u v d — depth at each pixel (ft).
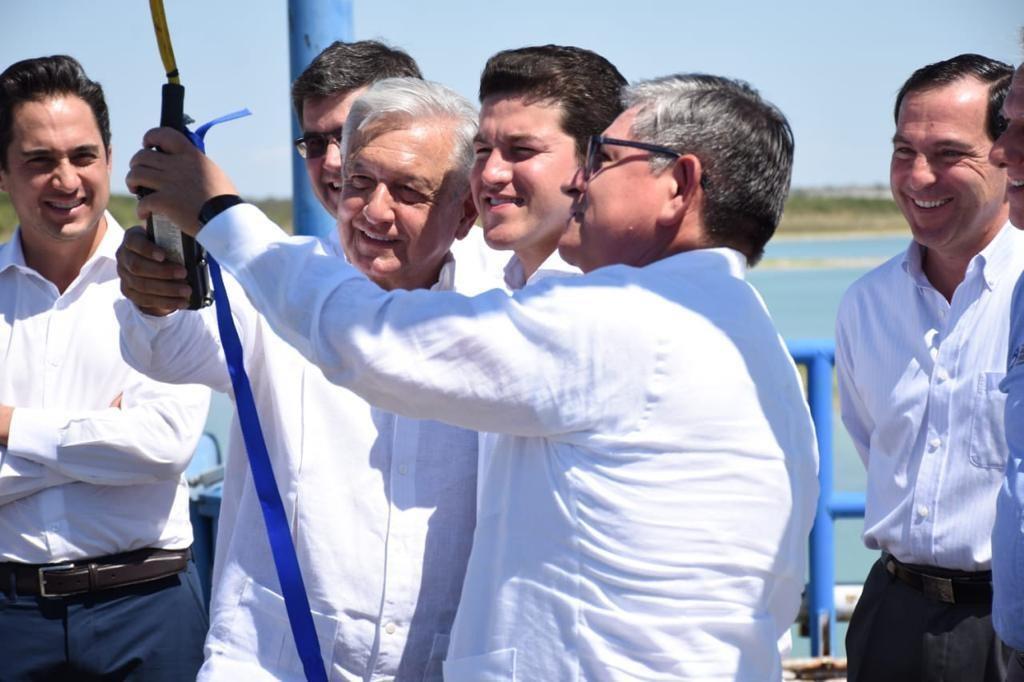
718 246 7.02
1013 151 8.76
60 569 10.85
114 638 11.03
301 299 6.50
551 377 6.33
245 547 8.57
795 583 6.93
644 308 6.45
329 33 14.01
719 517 6.44
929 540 10.56
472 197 9.02
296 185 14.46
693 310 6.57
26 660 10.87
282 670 8.27
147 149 6.97
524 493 6.68
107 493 10.93
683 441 6.43
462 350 6.29
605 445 6.44
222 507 9.09
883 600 11.10
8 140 10.78
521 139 8.82
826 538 15.43
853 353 11.47
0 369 11.02
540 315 6.37
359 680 8.34
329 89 11.62
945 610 10.63
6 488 10.69
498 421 6.42
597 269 6.94
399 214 8.70
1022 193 8.88
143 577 11.11
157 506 11.14
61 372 11.08
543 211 8.89
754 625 6.54
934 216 10.68
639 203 6.88
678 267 6.76
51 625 10.90
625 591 6.40
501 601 6.66
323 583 8.34
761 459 6.58
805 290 175.73
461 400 6.33
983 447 10.38
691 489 6.42
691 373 6.45
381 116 8.69
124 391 11.10
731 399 6.53
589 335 6.34
